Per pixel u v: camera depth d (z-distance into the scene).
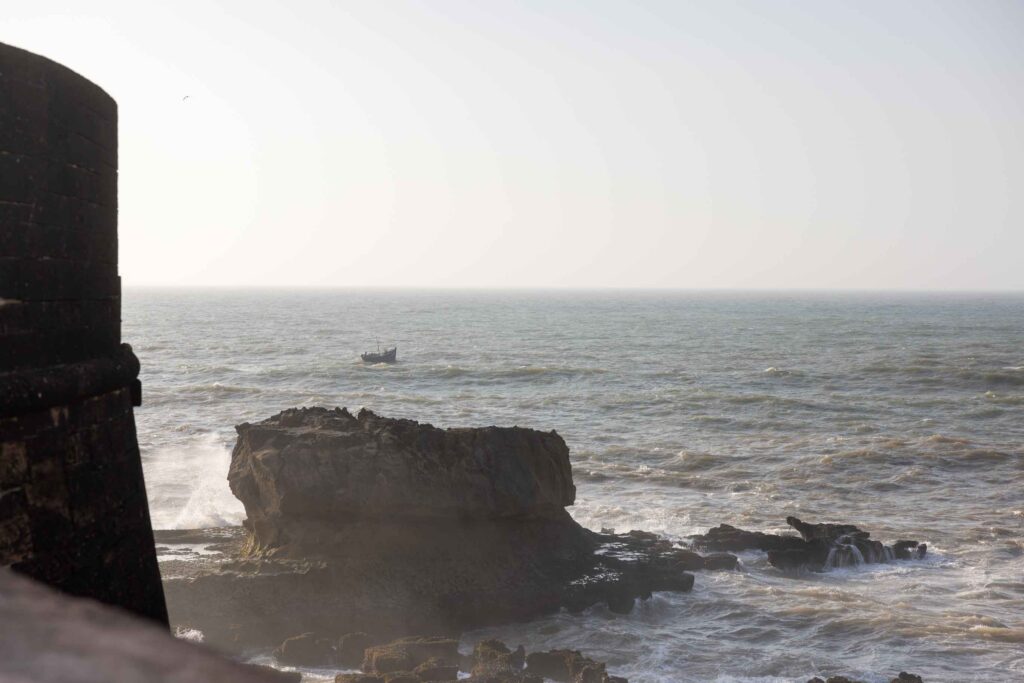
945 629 26.72
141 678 2.47
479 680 22.14
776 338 158.12
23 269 7.09
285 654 24.09
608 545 30.84
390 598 26.16
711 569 31.02
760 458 52.84
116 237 8.77
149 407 72.12
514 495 28.20
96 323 8.27
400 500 27.23
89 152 8.03
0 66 6.77
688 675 24.14
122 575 8.50
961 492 44.97
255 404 74.69
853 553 32.53
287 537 27.52
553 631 26.53
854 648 25.78
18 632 2.55
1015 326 195.12
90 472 8.05
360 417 30.22
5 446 6.98
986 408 74.75
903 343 146.25
